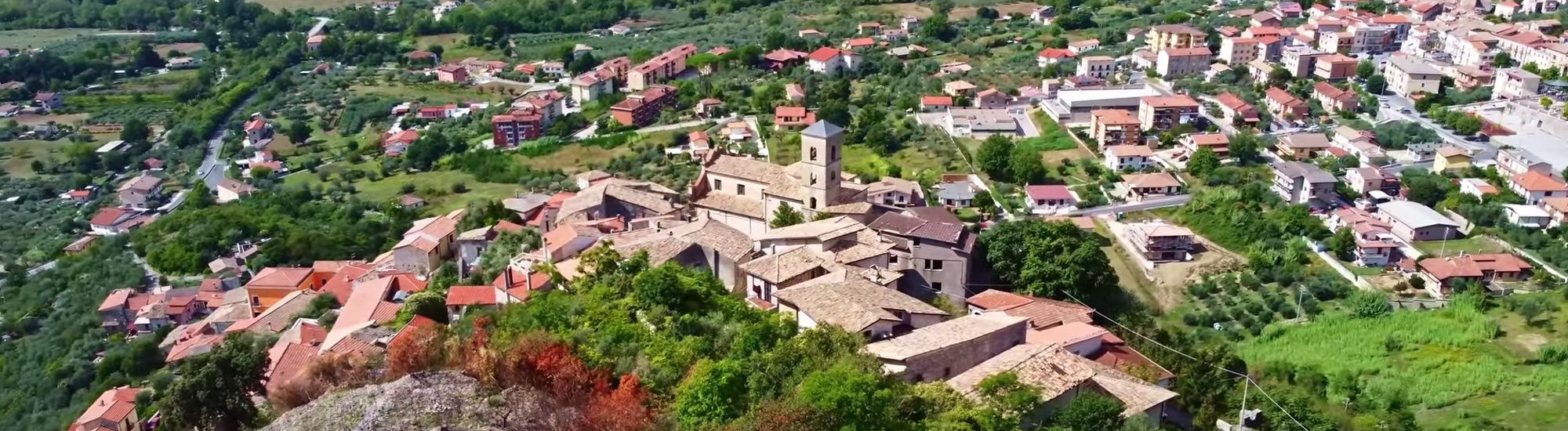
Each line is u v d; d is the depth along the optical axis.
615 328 74.00
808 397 57.69
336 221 181.50
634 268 89.06
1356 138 183.88
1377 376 101.69
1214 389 82.88
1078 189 167.38
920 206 128.75
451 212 166.62
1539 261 135.62
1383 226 142.75
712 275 93.44
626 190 130.62
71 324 150.75
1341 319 118.81
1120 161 175.88
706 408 60.91
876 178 157.00
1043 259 111.62
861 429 56.75
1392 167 174.12
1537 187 154.88
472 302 101.44
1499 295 125.12
